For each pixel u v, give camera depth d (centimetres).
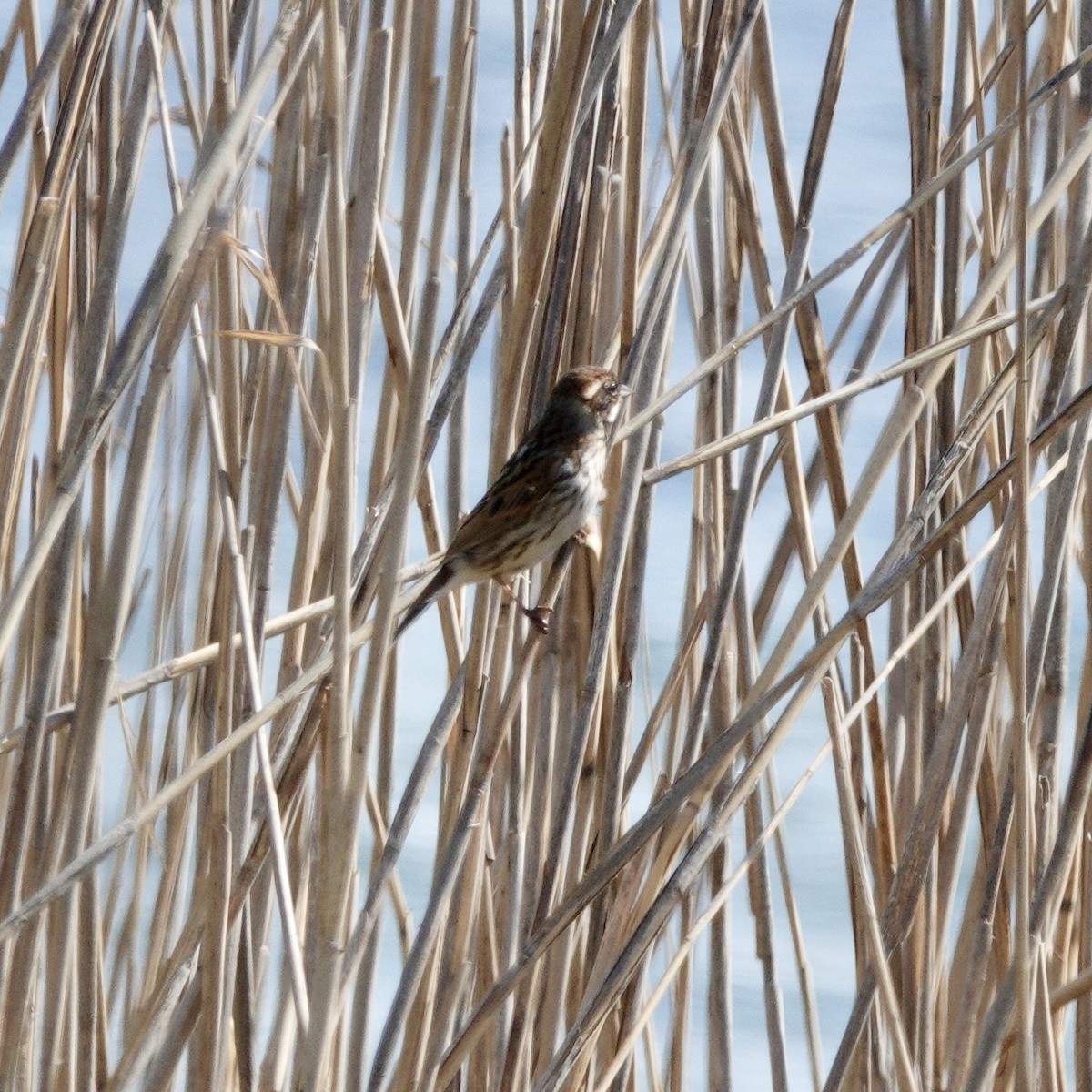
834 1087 812
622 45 807
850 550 886
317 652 839
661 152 1010
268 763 727
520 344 779
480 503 815
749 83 944
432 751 795
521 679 771
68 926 805
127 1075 780
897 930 816
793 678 745
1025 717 719
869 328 932
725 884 829
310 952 882
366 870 1694
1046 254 902
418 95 862
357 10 912
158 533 1007
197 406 964
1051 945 844
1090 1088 845
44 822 825
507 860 856
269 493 823
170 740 947
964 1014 852
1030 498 774
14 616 671
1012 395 910
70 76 802
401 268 861
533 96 873
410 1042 791
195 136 888
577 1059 759
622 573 845
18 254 856
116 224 743
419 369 638
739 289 931
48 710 787
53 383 840
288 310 838
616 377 827
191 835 1008
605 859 755
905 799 904
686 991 908
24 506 1102
